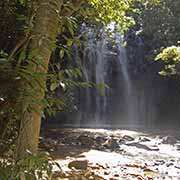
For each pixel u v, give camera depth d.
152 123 30.84
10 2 5.00
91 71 29.17
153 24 29.17
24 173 2.24
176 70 21.02
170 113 30.66
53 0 2.96
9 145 2.74
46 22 2.93
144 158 12.59
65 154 11.73
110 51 30.09
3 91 2.41
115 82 31.44
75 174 7.14
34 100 2.46
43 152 2.41
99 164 9.80
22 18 3.22
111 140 15.61
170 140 17.81
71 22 3.01
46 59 2.84
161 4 28.62
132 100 31.61
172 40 28.27
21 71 2.37
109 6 7.82
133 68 31.28
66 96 15.88
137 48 30.94
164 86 30.64
